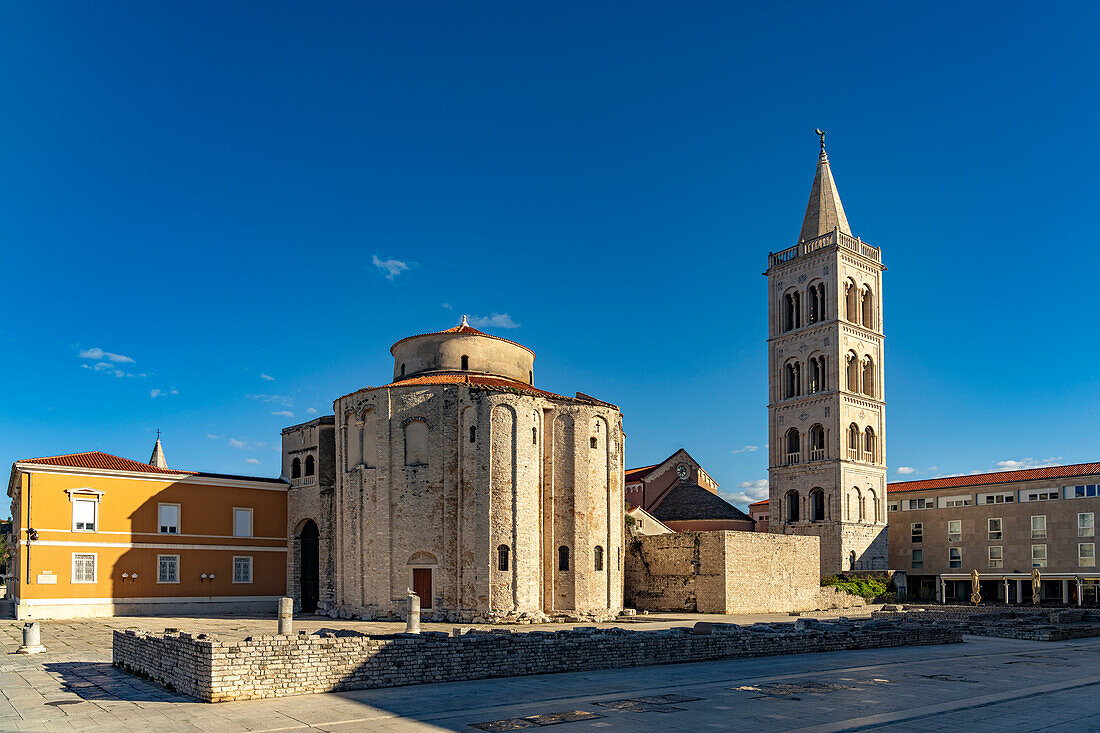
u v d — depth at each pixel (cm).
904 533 10475
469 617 5897
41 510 6334
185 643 2841
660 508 10569
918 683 3198
